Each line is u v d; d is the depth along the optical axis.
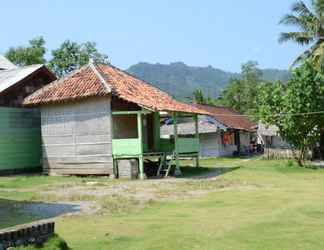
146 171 26.44
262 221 11.30
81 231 10.68
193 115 29.17
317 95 29.56
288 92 29.72
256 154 50.44
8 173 28.22
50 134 26.88
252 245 9.12
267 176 24.50
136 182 22.31
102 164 25.11
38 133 30.22
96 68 27.59
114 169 24.77
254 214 12.52
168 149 28.09
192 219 12.03
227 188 19.16
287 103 29.67
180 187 19.77
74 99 25.42
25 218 12.66
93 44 50.62
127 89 26.23
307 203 14.19
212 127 42.53
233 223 11.27
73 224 11.57
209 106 48.78
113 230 10.77
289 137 30.52
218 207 13.98
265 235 9.88
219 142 44.03
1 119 28.12
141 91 27.23
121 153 24.58
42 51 53.25
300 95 29.36
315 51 36.56
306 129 30.02
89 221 11.98
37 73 30.48
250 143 55.44
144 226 11.19
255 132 55.88
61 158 26.45
